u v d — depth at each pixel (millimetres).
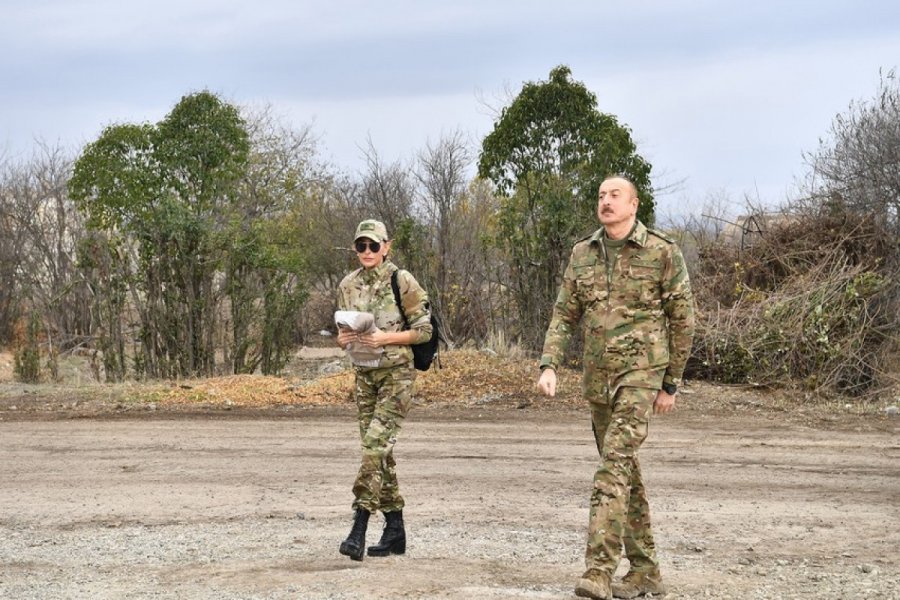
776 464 11055
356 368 6992
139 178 20281
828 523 8422
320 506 9156
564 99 18906
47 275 34375
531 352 18469
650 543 6066
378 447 6789
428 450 11891
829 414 14484
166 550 7504
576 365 17719
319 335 35250
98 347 20672
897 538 7895
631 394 5805
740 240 20453
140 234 19938
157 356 19922
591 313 5945
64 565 7086
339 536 7887
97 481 10445
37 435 13180
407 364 6906
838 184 21391
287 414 14711
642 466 10930
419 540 7695
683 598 6004
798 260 18484
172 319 19844
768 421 13875
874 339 16828
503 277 20422
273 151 37500
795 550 7477
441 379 16484
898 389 16000
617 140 18906
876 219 18766
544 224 18688
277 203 36875
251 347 21000
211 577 6543
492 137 19297
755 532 8086
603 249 5938
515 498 9406
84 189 20625
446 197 26594
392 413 6871
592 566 5652
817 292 16969
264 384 16703
